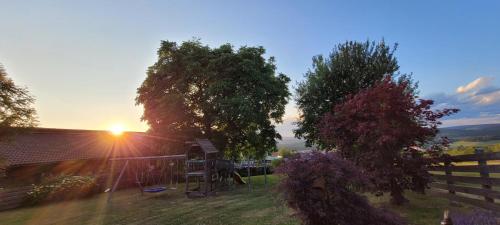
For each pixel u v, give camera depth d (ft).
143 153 78.38
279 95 77.25
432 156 28.27
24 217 38.32
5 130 41.24
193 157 56.29
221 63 71.36
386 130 26.68
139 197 50.65
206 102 71.20
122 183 63.46
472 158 26.23
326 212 16.38
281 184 17.51
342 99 64.23
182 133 71.10
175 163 69.67
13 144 59.67
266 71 78.59
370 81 63.00
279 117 80.84
